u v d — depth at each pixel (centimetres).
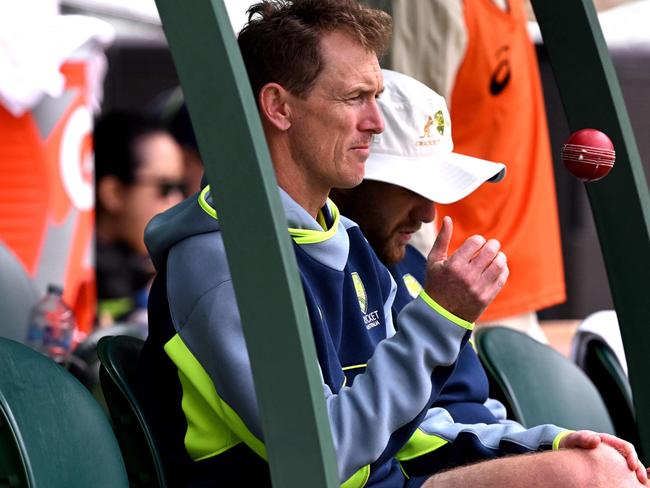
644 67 2877
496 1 1498
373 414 805
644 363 1010
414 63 1395
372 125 873
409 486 931
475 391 1044
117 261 1942
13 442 785
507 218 1529
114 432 878
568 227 2794
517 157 1526
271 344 658
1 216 1784
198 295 821
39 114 1798
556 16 990
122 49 2416
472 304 820
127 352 899
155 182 1933
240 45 877
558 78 1005
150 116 1964
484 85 1492
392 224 1032
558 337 2564
